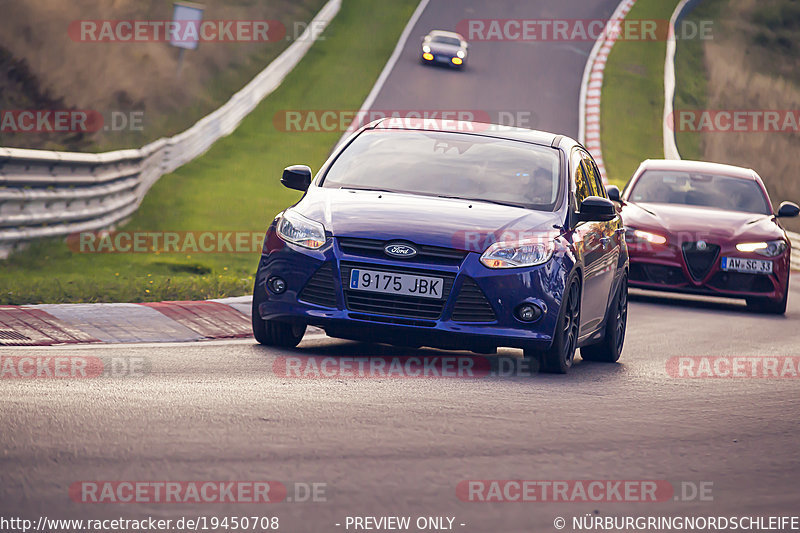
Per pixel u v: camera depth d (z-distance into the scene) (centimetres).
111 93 8506
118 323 2916
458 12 18838
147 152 6406
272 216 6669
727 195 5278
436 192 2769
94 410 1767
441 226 2558
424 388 2214
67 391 1933
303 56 14575
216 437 1627
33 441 1534
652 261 4916
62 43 8300
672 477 1577
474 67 15450
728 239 4891
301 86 13150
